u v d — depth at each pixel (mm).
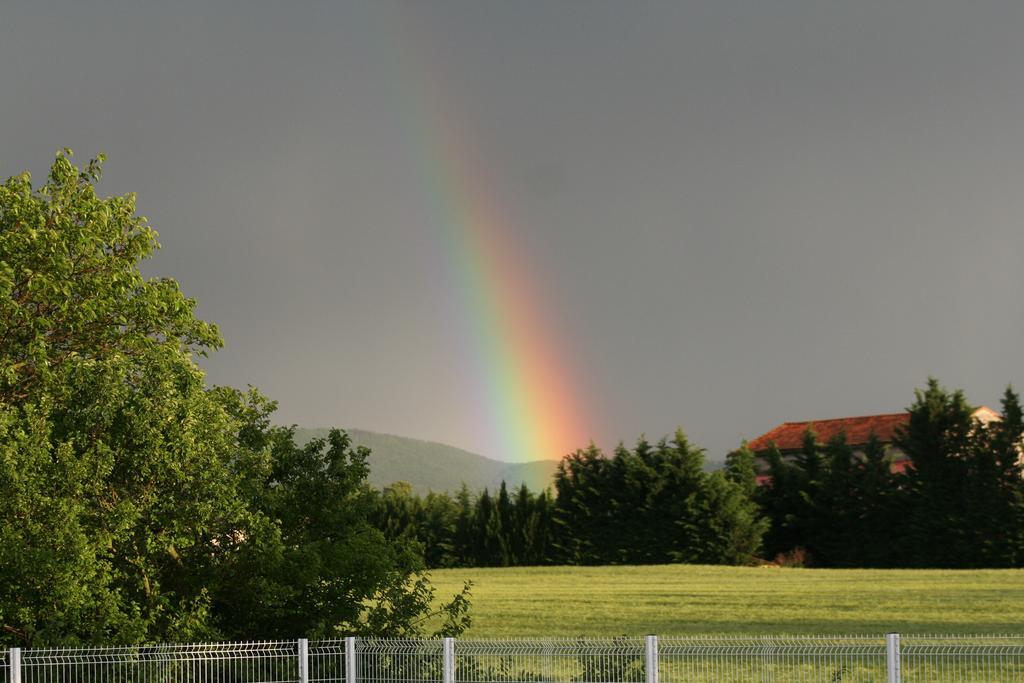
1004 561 89875
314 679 25109
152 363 30453
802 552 99062
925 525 93250
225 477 30203
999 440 92438
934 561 92750
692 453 102250
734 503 99688
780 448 123688
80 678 24828
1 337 30484
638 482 103438
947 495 93062
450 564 112375
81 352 32156
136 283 32125
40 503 27047
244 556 30500
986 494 91375
